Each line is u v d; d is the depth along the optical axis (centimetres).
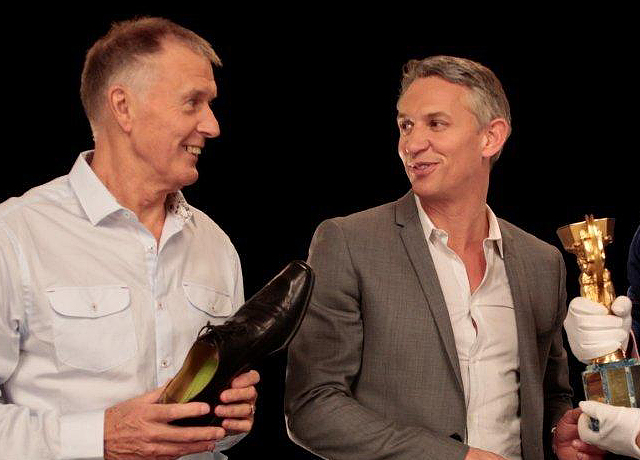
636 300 330
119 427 229
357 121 667
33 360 242
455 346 279
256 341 239
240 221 672
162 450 229
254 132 668
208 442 233
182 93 248
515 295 293
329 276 285
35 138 585
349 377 284
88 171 254
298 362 286
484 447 284
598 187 644
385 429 270
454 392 278
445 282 291
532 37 648
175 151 250
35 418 233
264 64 663
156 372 254
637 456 261
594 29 639
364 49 662
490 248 296
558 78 647
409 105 287
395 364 280
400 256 287
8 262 239
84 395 242
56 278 243
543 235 653
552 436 308
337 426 272
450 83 285
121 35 252
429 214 294
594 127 644
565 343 574
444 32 655
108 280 249
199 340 235
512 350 292
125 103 249
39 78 584
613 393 268
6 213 246
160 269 258
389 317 281
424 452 266
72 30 584
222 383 235
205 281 270
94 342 244
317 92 664
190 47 253
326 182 670
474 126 285
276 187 670
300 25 657
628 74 636
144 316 252
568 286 634
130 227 256
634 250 329
